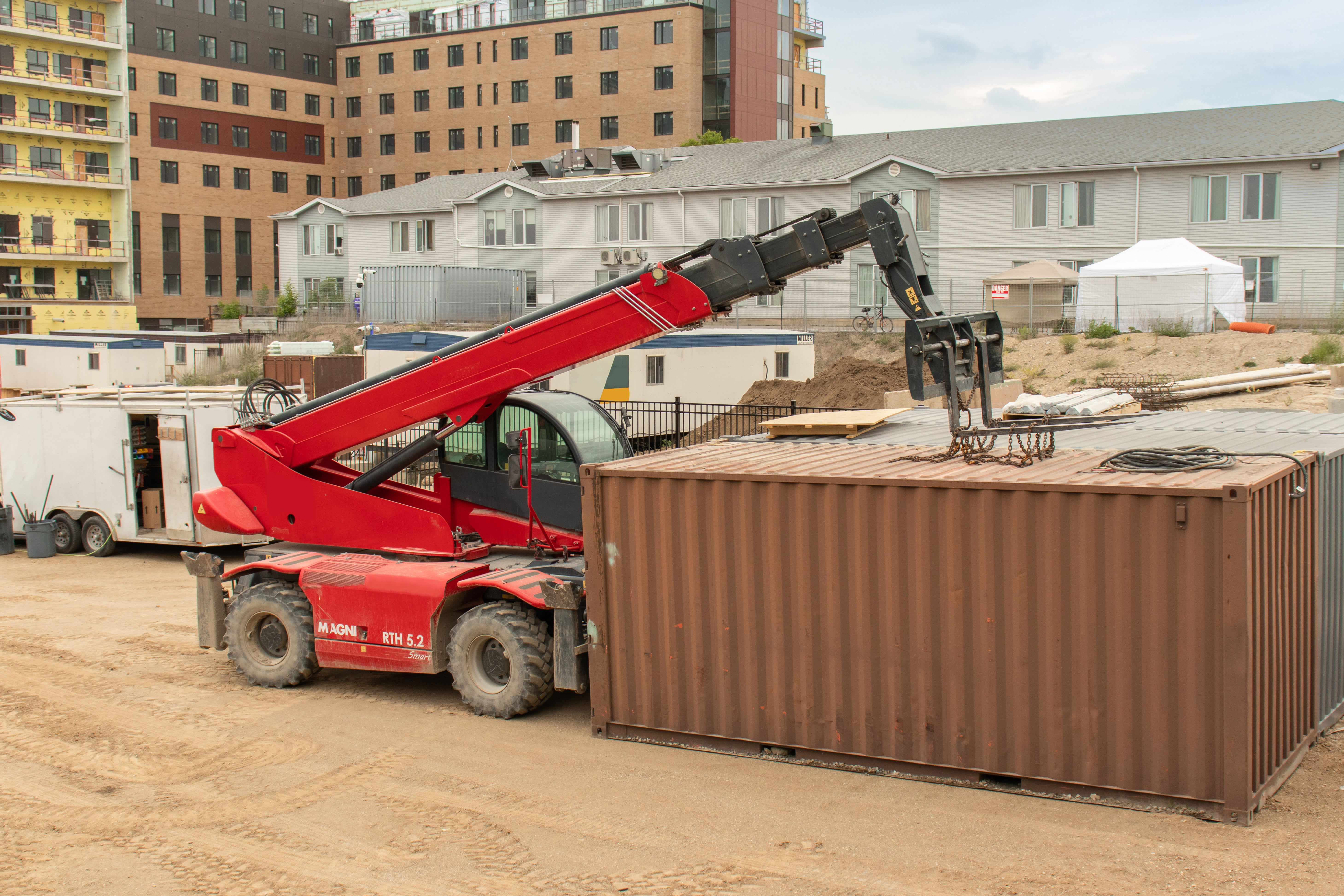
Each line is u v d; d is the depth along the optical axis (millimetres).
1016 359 31484
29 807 8148
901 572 7957
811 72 100562
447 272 49500
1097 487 7215
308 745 9359
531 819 7734
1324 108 41938
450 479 11398
